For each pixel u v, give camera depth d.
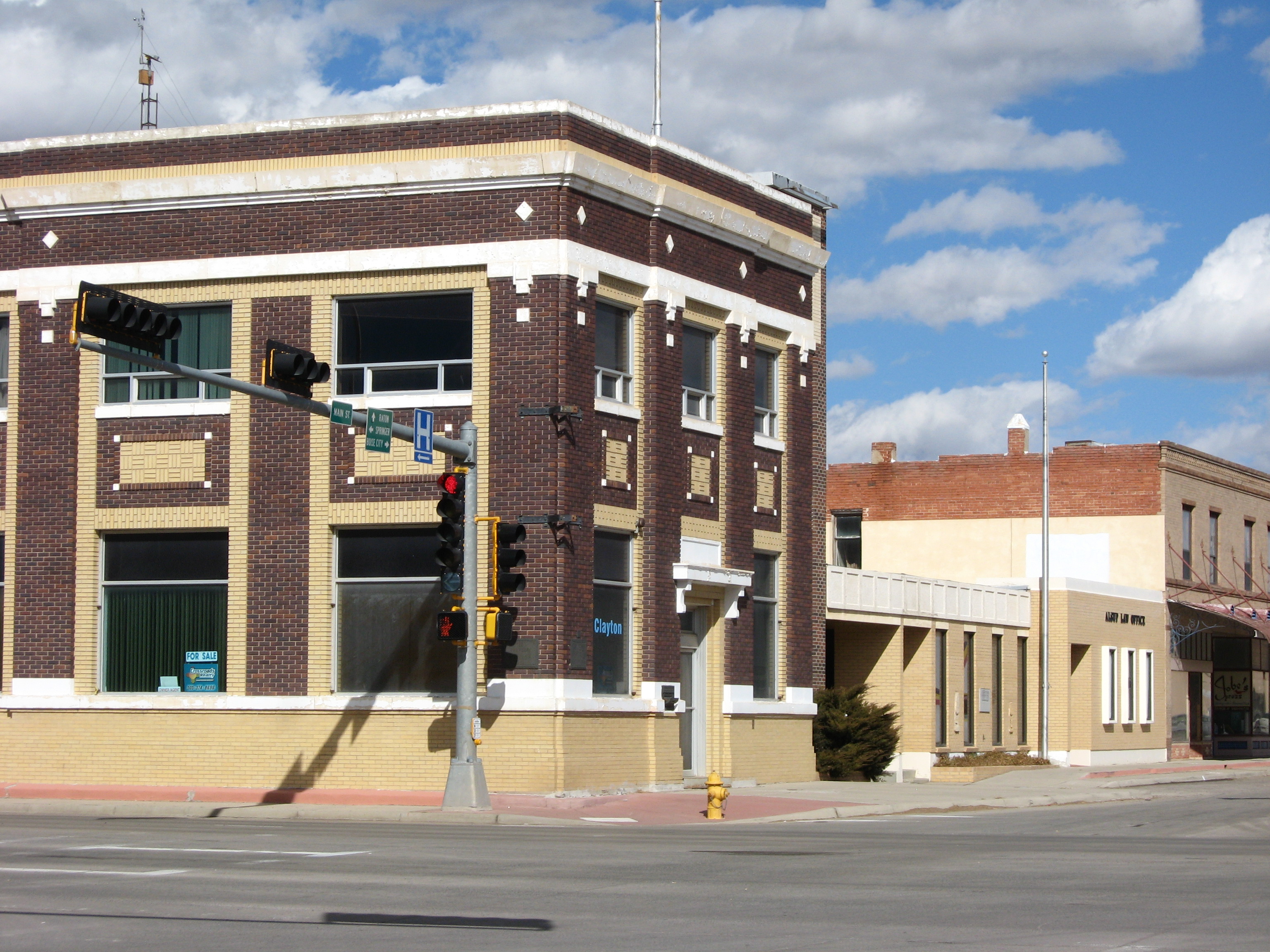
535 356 28.61
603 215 29.88
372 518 29.17
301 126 30.33
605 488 29.69
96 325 19.12
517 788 27.81
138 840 19.95
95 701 30.09
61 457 30.80
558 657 28.05
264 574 29.61
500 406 28.67
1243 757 60.50
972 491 58.91
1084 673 49.53
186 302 30.44
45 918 13.12
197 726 29.59
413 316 29.50
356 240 29.58
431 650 28.86
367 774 28.61
